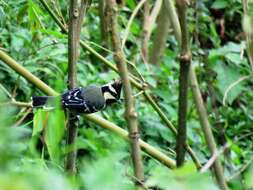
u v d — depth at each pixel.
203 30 11.69
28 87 11.05
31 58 11.21
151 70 14.44
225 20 18.23
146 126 11.89
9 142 2.73
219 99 10.16
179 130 4.49
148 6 14.49
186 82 4.33
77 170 6.70
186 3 4.18
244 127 13.80
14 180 2.41
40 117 5.80
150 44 17.20
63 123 5.64
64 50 11.30
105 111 11.87
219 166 4.81
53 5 8.91
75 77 7.11
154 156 7.48
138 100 12.96
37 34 11.05
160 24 15.60
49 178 2.48
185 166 2.80
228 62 8.71
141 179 4.78
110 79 12.29
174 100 13.70
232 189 4.92
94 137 9.94
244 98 14.89
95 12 15.80
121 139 7.62
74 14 6.75
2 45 11.07
